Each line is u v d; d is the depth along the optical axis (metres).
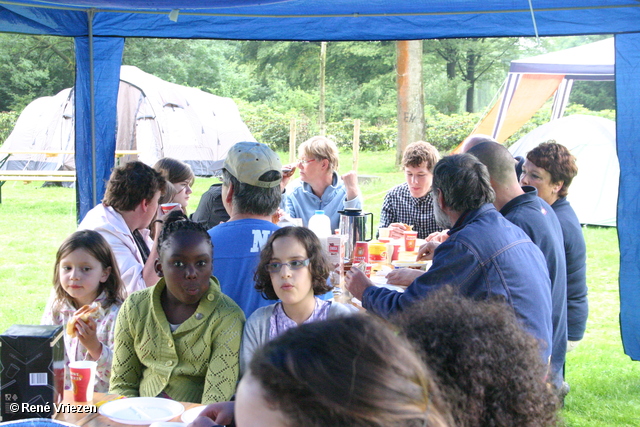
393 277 3.31
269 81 29.12
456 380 0.91
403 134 18.16
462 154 2.57
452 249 2.36
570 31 4.49
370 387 0.63
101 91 4.92
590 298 6.58
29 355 1.76
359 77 27.88
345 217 4.08
